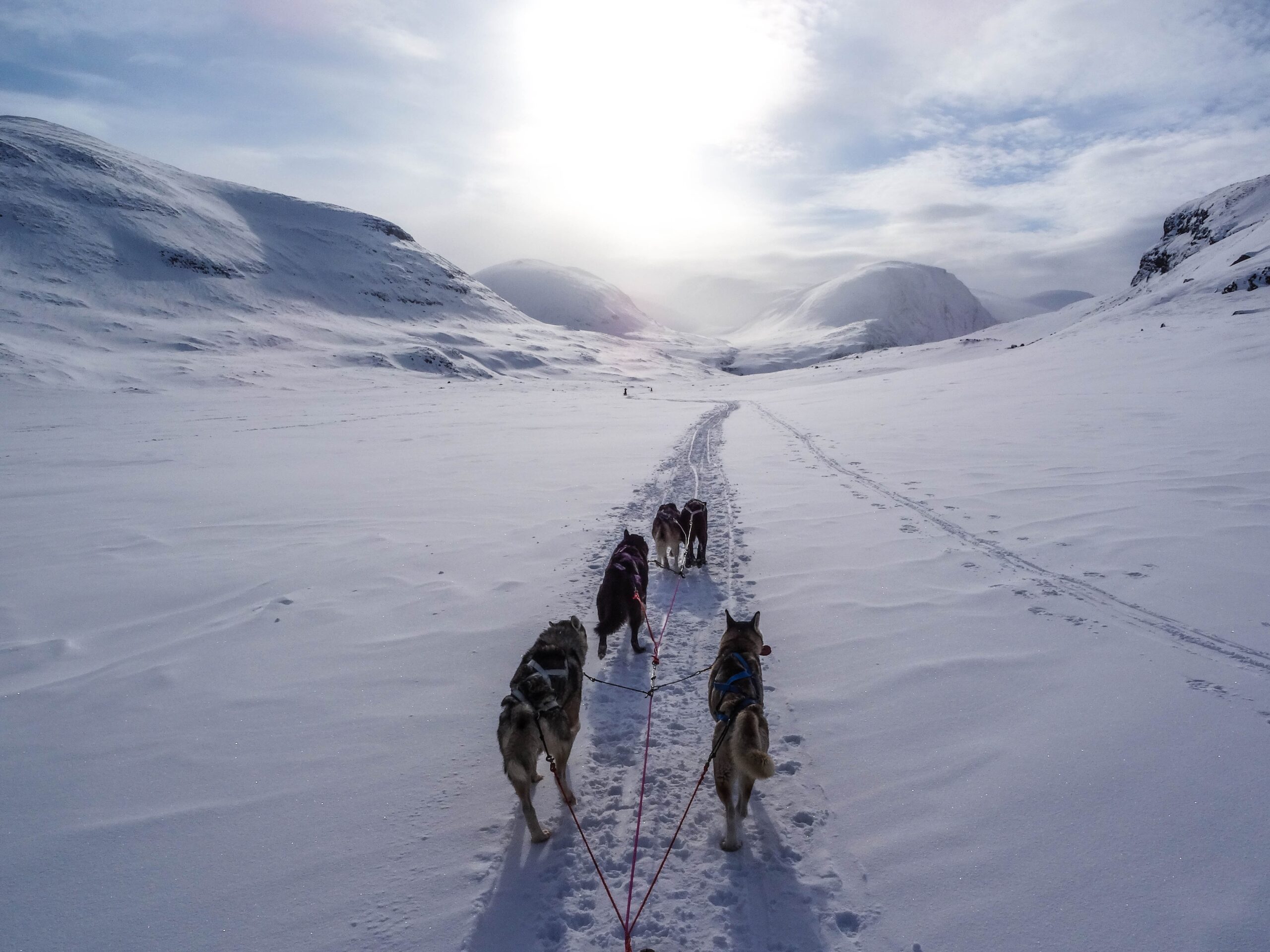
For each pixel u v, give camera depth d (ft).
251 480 51.85
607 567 21.52
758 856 12.19
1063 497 32.12
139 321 278.87
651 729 16.49
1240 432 42.04
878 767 13.99
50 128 460.96
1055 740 14.16
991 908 10.44
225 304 335.47
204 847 12.54
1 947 10.45
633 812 13.66
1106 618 19.52
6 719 17.12
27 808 13.67
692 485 43.09
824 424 72.43
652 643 21.21
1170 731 14.08
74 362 196.03
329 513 39.32
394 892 11.55
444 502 40.93
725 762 12.42
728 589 24.91
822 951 10.19
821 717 15.97
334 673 19.11
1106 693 15.72
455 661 19.52
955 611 21.02
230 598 25.46
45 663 20.36
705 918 11.04
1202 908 9.96
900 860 11.61
